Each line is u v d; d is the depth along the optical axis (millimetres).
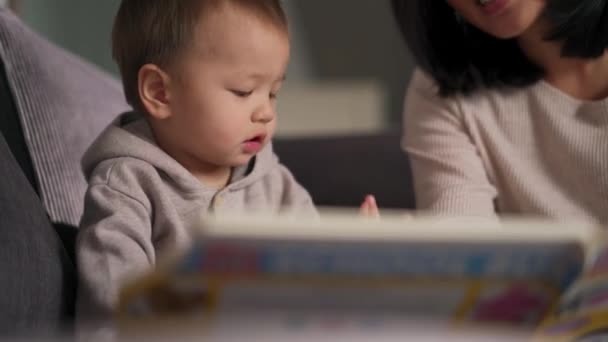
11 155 1079
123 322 563
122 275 998
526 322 614
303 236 510
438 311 576
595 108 1328
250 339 576
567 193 1367
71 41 2904
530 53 1398
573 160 1342
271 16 1147
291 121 3297
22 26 1386
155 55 1146
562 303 610
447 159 1431
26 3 2723
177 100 1142
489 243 534
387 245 522
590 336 644
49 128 1307
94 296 986
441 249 533
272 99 1183
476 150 1441
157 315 561
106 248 1025
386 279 546
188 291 545
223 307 557
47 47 1426
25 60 1331
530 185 1374
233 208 1186
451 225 528
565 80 1396
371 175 1802
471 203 1369
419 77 1584
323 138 1898
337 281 542
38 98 1318
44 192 1255
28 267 909
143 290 540
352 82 3291
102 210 1072
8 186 983
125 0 1208
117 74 2943
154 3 1159
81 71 1498
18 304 856
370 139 1889
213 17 1118
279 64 1152
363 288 549
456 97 1453
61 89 1368
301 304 556
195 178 1153
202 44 1118
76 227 1248
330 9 3279
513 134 1409
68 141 1322
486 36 1406
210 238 504
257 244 513
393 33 3311
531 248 547
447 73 1432
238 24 1115
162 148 1186
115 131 1165
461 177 1407
